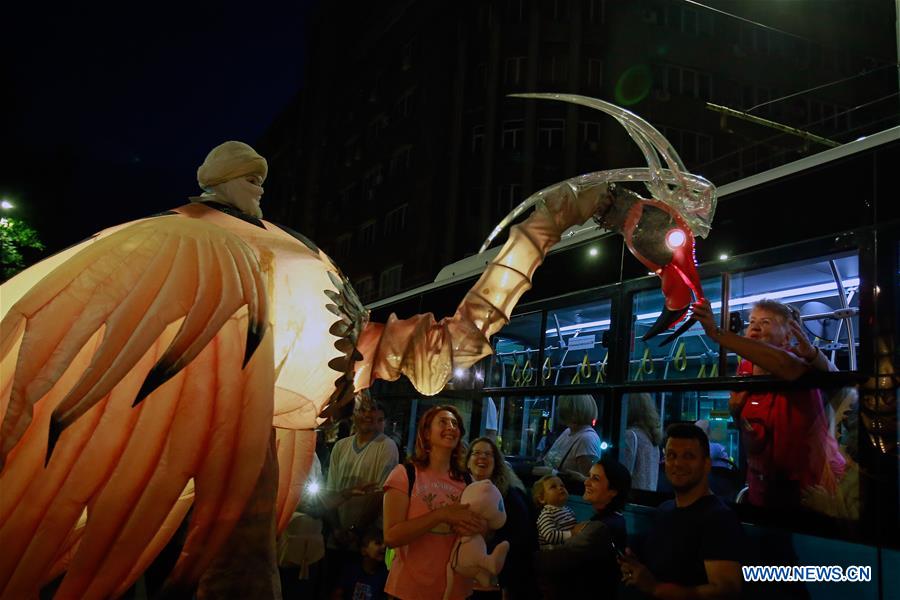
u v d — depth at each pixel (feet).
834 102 82.99
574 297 16.96
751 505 11.96
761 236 12.97
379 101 99.96
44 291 4.83
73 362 5.01
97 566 4.78
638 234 7.23
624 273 15.66
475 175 82.58
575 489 15.79
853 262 11.73
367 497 16.56
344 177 105.81
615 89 78.95
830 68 84.53
